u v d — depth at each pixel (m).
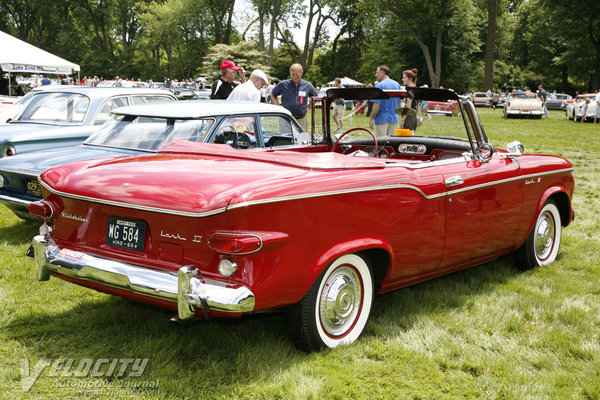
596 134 17.41
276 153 3.37
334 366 2.79
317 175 2.83
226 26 61.03
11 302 3.59
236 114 5.31
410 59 53.41
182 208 2.50
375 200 3.02
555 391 2.64
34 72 15.73
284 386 2.58
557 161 4.63
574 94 63.97
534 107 26.33
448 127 3.91
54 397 2.48
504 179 3.95
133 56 70.38
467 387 2.68
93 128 6.39
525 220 4.28
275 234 2.55
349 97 4.21
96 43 70.44
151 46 66.06
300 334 2.84
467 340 3.21
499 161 4.02
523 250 4.48
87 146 5.25
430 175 3.38
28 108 6.87
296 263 2.64
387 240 3.12
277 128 5.76
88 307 3.58
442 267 3.66
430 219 3.36
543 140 15.31
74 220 2.95
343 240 2.87
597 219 6.45
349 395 2.56
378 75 7.54
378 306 3.66
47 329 3.18
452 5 44.59
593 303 3.85
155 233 2.65
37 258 3.00
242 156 3.28
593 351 3.07
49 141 5.98
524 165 4.21
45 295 3.75
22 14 65.62
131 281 2.59
